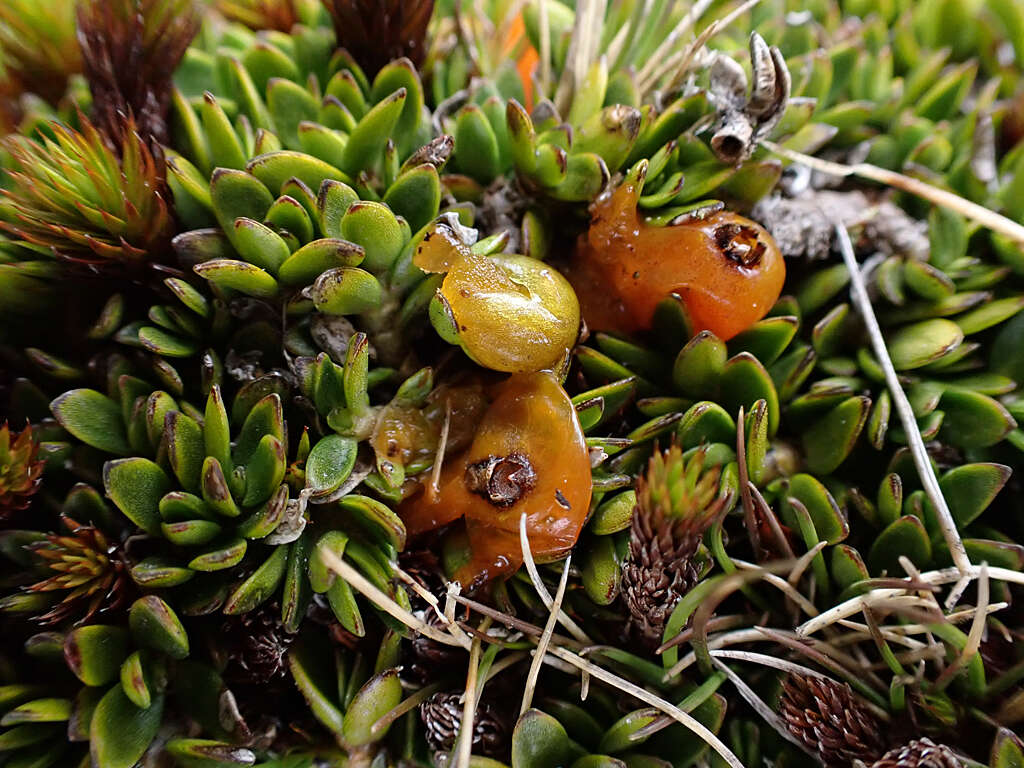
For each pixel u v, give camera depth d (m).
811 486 0.05
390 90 0.06
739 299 0.05
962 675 0.05
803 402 0.06
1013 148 0.07
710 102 0.06
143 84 0.06
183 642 0.05
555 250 0.06
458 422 0.05
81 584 0.05
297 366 0.05
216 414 0.05
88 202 0.05
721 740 0.05
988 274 0.06
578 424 0.05
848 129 0.07
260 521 0.05
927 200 0.06
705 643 0.05
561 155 0.05
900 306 0.06
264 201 0.05
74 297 0.06
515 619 0.05
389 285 0.05
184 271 0.05
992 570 0.05
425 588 0.05
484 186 0.06
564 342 0.05
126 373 0.05
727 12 0.07
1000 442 0.06
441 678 0.05
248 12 0.07
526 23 0.07
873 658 0.05
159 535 0.05
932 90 0.07
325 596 0.05
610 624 0.05
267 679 0.05
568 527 0.05
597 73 0.06
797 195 0.06
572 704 0.05
